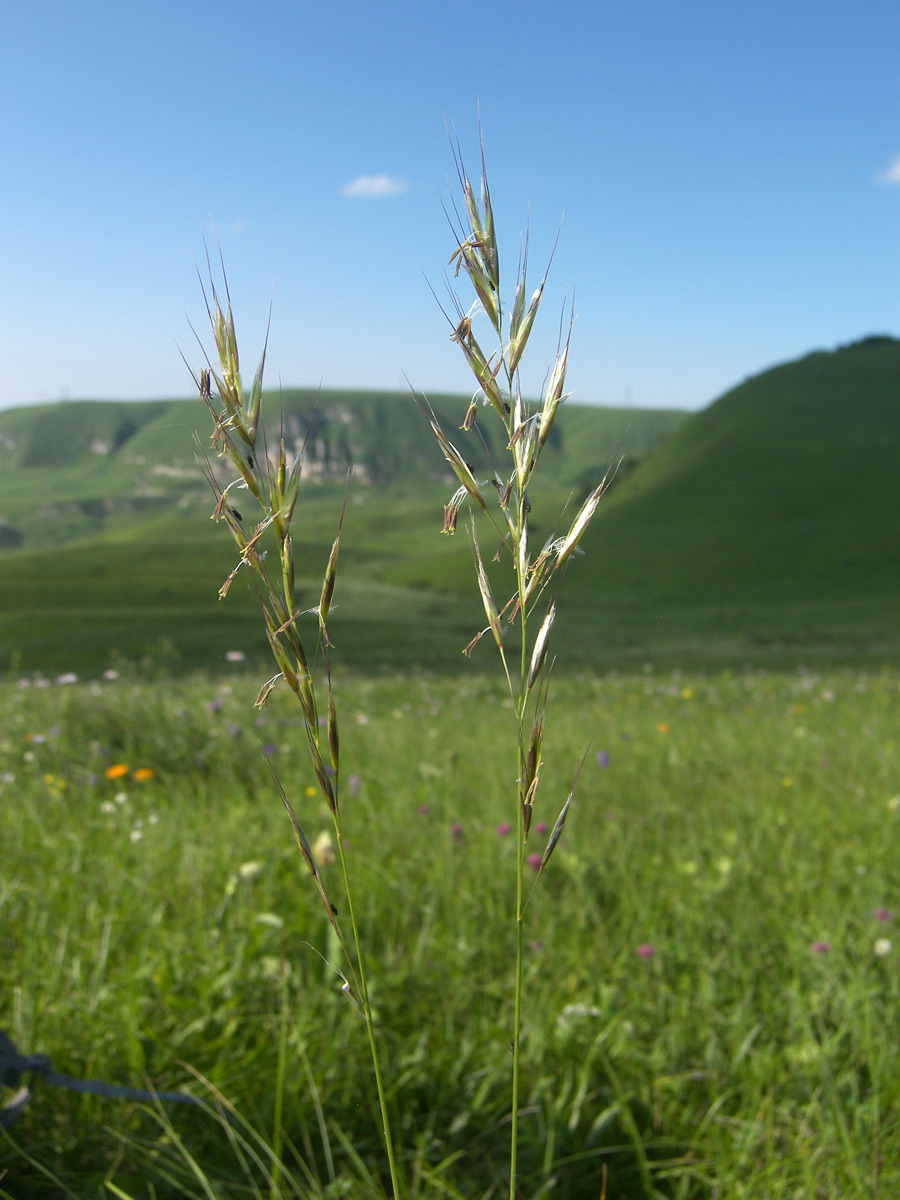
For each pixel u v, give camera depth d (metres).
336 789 0.98
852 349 114.94
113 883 3.40
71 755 6.18
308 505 152.38
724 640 39.03
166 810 4.70
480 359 0.94
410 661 27.28
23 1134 2.24
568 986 2.85
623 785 5.75
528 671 0.99
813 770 6.13
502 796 5.11
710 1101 2.41
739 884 3.64
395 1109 2.36
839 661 26.88
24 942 2.97
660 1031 2.63
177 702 7.61
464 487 0.96
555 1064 2.49
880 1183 2.01
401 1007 2.76
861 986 2.61
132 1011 2.50
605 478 0.94
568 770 6.08
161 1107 2.12
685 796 5.48
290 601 0.93
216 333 0.87
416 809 4.85
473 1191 2.12
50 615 39.50
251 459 0.89
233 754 6.31
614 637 40.06
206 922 3.07
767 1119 2.23
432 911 3.26
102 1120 2.31
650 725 9.10
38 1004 2.56
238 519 0.89
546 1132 2.23
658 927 3.25
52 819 4.57
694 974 2.96
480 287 0.93
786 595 61.50
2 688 10.19
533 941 3.14
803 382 103.56
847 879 3.77
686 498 83.62
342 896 3.43
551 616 0.97
